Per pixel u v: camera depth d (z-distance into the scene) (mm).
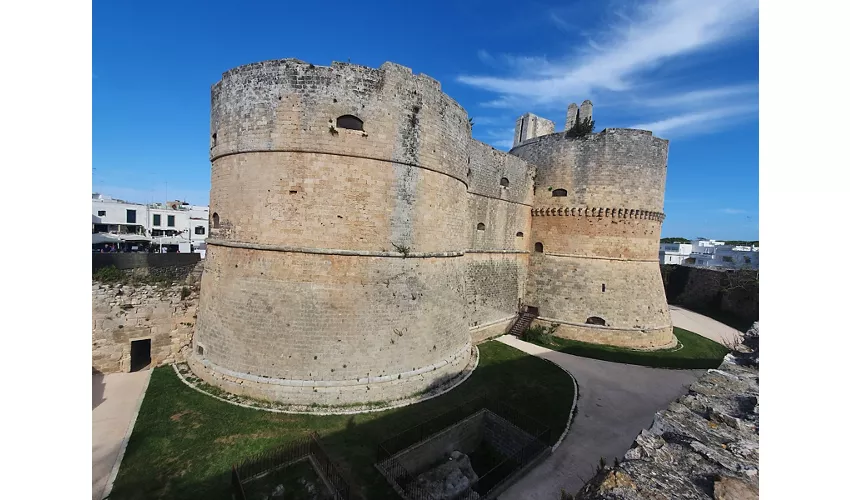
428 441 15938
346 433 16172
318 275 18578
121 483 13102
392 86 19406
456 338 23344
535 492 13977
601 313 31953
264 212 18734
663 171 33594
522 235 35250
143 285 22562
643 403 21156
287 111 18422
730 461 6453
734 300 46188
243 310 18875
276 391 17922
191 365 21188
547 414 19234
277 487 13047
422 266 21047
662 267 56969
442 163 21750
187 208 76750
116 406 17734
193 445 15047
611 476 6090
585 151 32750
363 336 18828
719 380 10195
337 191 18672
